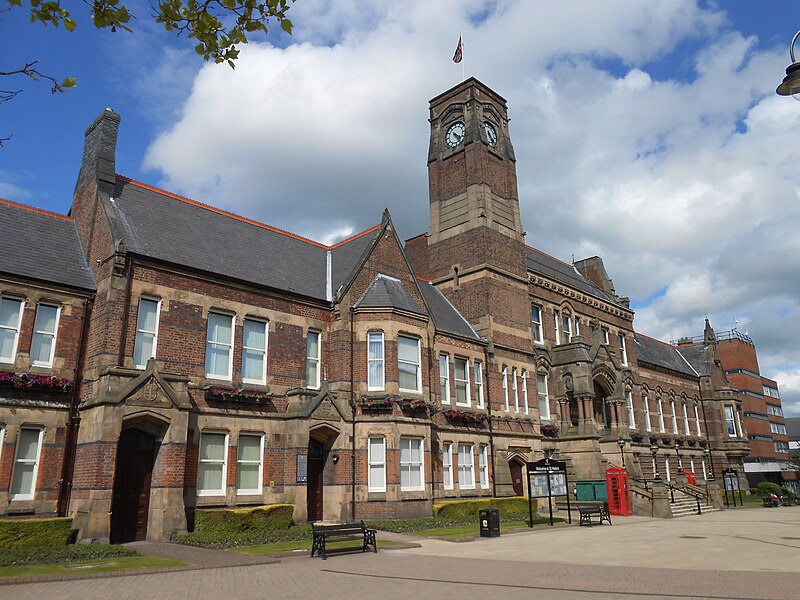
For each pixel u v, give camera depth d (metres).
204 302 23.78
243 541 19.31
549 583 12.49
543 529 24.58
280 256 29.42
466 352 33.81
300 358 26.62
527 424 36.47
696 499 39.19
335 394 26.66
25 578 12.66
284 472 24.39
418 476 27.89
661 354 59.69
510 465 35.12
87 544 17.34
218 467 22.91
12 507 18.58
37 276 20.81
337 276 30.30
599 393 43.50
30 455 19.42
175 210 26.44
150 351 21.95
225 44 8.17
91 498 18.39
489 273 37.19
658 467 49.66
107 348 20.58
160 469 20.11
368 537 18.36
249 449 24.05
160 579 13.19
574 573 13.80
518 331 37.97
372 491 26.34
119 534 19.58
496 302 37.06
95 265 22.58
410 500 26.80
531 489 25.97
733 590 11.52
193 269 23.52
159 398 20.19
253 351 25.28
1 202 22.56
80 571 13.67
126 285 21.58
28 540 16.75
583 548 18.69
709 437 59.38
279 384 25.50
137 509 20.12
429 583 12.62
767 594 11.07
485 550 18.30
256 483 24.00
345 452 26.00
